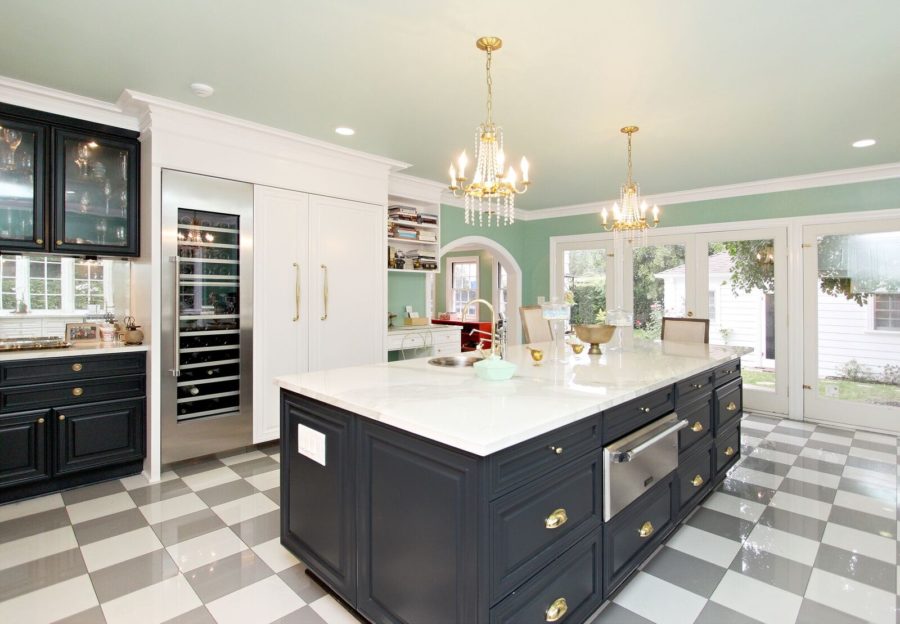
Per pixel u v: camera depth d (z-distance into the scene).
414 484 1.49
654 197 5.45
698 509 2.72
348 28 2.06
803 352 4.63
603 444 1.77
